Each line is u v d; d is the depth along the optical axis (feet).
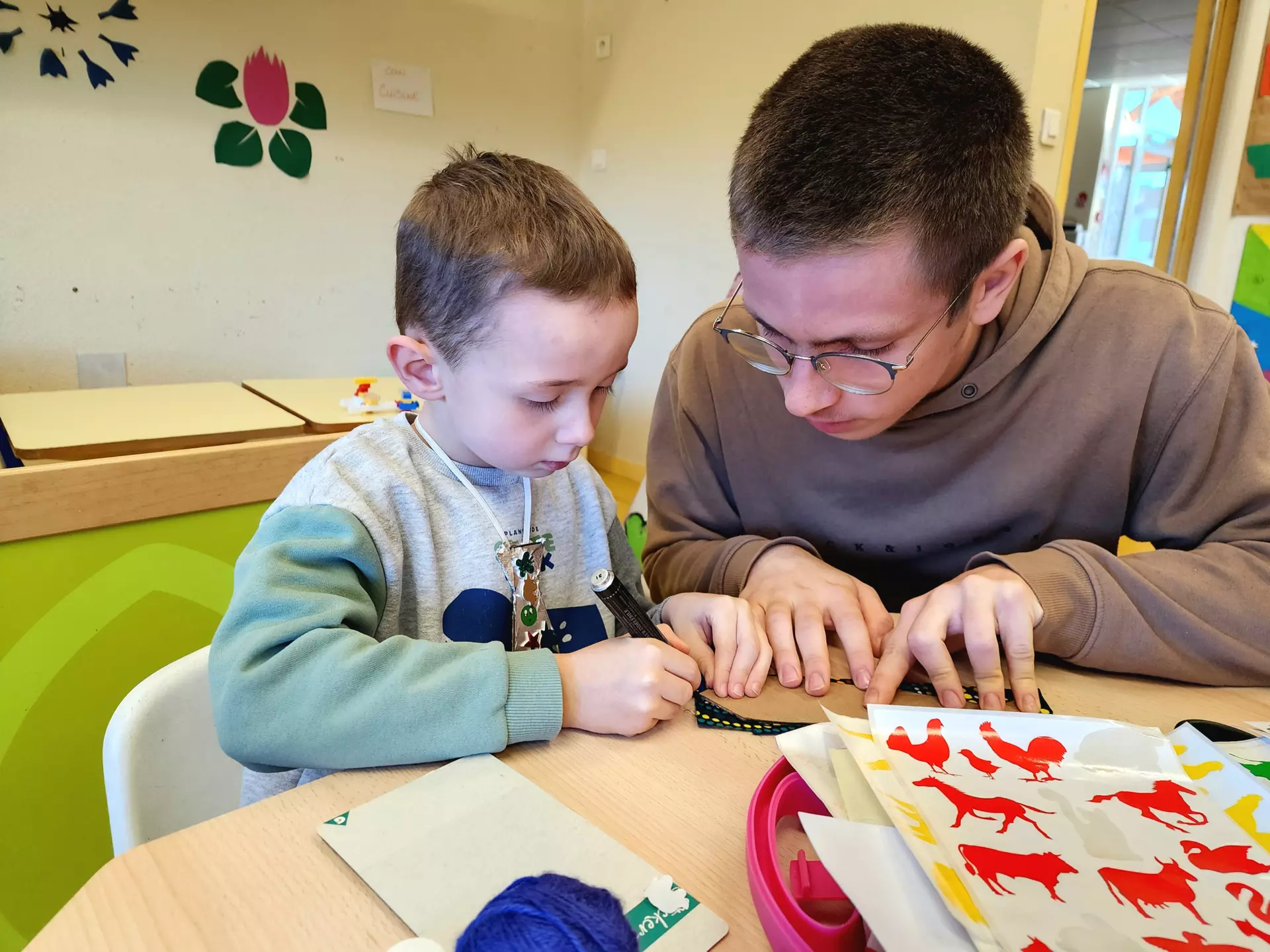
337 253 8.99
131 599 3.77
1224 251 8.07
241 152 8.07
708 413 3.20
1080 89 7.11
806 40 8.23
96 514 3.59
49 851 3.59
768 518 3.25
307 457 4.29
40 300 7.26
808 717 1.83
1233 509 2.49
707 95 9.34
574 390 2.03
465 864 1.25
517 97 10.32
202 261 8.08
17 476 3.34
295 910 1.16
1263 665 2.06
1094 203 19.38
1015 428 2.77
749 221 2.02
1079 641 2.07
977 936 1.01
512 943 0.94
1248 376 2.57
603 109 10.74
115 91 7.25
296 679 1.67
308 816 1.39
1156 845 1.23
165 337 8.02
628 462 11.18
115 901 1.17
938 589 2.13
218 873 1.23
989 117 2.03
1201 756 1.46
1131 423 2.67
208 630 4.06
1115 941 1.03
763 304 2.10
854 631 2.16
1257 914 1.10
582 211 2.12
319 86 8.48
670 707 1.77
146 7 7.24
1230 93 7.77
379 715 1.60
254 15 7.88
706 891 1.25
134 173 7.50
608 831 1.40
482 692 1.63
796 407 2.21
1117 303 2.69
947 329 2.18
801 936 1.08
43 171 7.05
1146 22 13.56
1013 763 1.43
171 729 2.10
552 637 2.58
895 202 1.86
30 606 3.48
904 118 1.88
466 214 2.03
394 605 2.19
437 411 2.35
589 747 1.67
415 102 9.28
